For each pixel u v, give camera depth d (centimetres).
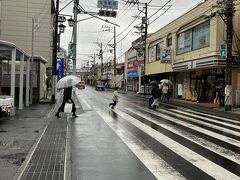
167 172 724
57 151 898
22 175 669
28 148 913
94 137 1148
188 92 3691
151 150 948
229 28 2364
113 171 725
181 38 3731
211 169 756
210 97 3250
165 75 4591
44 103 2575
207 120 1762
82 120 1627
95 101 3145
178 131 1317
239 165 798
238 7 2716
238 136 1231
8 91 2505
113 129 1338
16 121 1481
